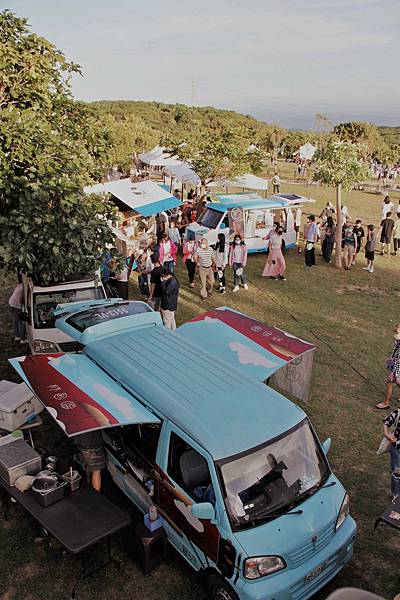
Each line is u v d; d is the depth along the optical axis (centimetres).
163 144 3394
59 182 898
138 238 1838
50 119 1148
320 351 1198
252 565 487
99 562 610
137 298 1506
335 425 900
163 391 606
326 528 531
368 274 1862
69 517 571
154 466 590
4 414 713
